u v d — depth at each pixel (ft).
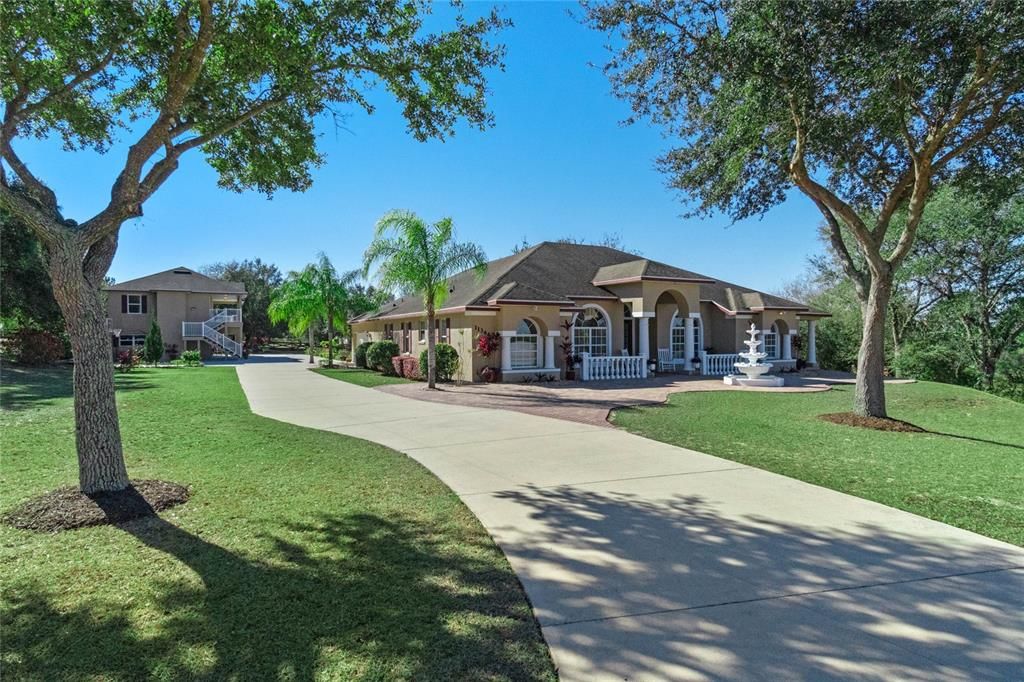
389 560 14.75
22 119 21.06
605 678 9.80
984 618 11.78
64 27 20.61
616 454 28.02
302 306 120.06
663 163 47.60
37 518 17.52
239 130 28.02
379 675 9.86
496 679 9.76
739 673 9.91
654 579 13.65
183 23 20.90
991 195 42.09
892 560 14.75
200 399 50.96
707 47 34.04
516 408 46.06
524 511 18.84
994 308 89.92
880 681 9.66
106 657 10.42
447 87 26.35
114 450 20.11
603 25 36.11
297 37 22.08
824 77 32.55
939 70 30.63
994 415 45.65
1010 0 25.66
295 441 31.42
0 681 9.71
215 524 17.48
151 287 150.00
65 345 102.06
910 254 92.32
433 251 63.52
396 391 62.08
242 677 9.82
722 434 33.63
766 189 45.44
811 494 20.85
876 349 39.32
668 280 78.84
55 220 19.77
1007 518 18.26
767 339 96.73
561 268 87.61
